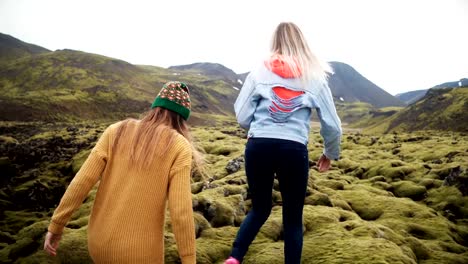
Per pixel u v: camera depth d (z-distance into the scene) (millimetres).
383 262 6902
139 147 3691
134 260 3506
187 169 3705
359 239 8391
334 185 18406
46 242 3615
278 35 5383
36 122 138375
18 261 7551
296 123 4836
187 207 3562
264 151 4812
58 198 24578
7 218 19703
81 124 131500
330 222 9930
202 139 53531
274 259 7531
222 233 9273
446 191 21344
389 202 15477
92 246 3623
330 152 5332
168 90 4082
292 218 5102
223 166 21578
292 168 4793
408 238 10406
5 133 92812
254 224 5230
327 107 5043
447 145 55656
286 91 4969
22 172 34062
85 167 3693
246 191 13180
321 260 7438
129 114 196875
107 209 3627
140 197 3590
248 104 5156
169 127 3895
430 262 9680
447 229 13234
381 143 72062
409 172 28641
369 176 29469
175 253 7520
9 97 166625
